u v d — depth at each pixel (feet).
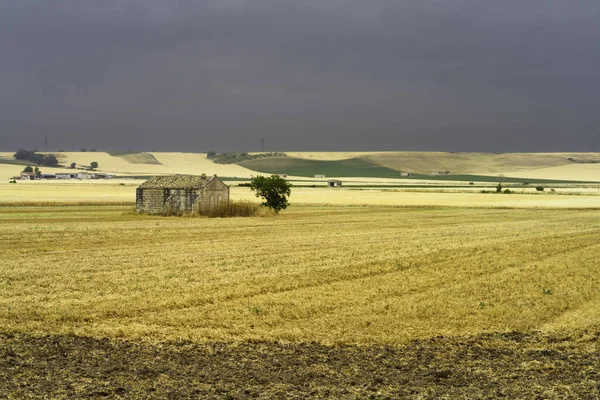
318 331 69.31
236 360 60.08
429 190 586.04
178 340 65.82
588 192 557.33
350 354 62.23
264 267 109.40
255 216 271.69
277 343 65.46
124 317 74.02
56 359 59.77
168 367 57.82
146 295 84.48
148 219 242.78
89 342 65.00
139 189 279.49
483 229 199.31
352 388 53.11
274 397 50.80
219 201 273.75
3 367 57.26
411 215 283.18
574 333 69.92
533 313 77.46
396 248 140.36
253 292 87.20
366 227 209.36
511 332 70.13
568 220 248.52
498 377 56.34
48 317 73.46
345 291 89.10
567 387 53.67
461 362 60.29
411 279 99.09
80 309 76.89
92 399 49.62
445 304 81.82
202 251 133.39
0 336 66.85
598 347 65.31
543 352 63.46
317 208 342.85
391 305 80.69
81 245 145.18
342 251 133.90
